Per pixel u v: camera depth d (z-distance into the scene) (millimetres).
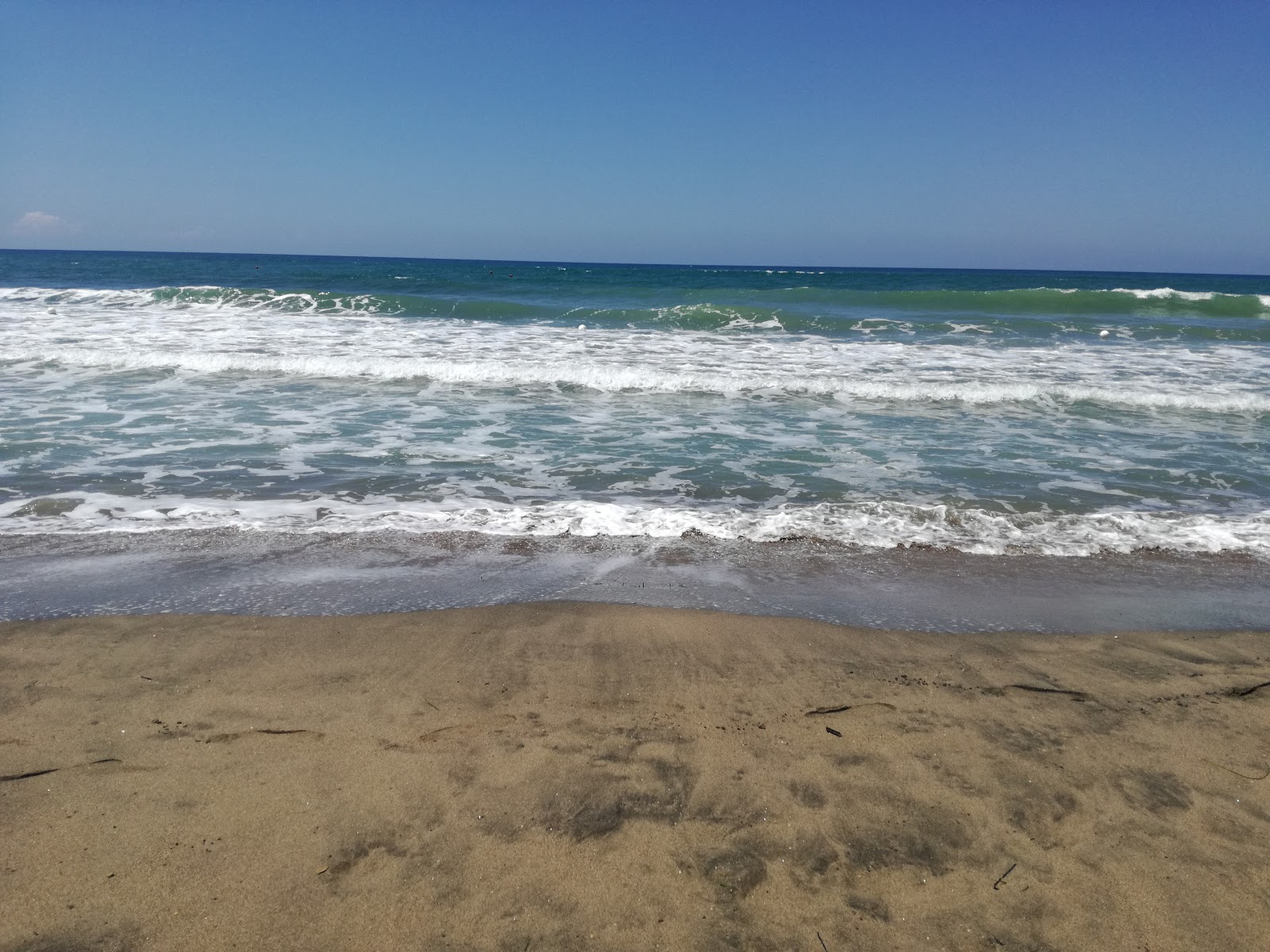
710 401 9453
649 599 4258
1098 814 2514
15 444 6969
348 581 4398
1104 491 6398
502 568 4641
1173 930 2064
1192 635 3930
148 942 1947
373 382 10094
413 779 2600
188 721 2932
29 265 47781
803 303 21734
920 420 8719
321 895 2100
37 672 3285
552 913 2061
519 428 8086
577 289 26797
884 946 1992
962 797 2578
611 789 2572
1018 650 3738
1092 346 14258
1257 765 2801
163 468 6453
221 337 12836
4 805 2428
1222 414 9203
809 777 2666
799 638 3797
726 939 1999
